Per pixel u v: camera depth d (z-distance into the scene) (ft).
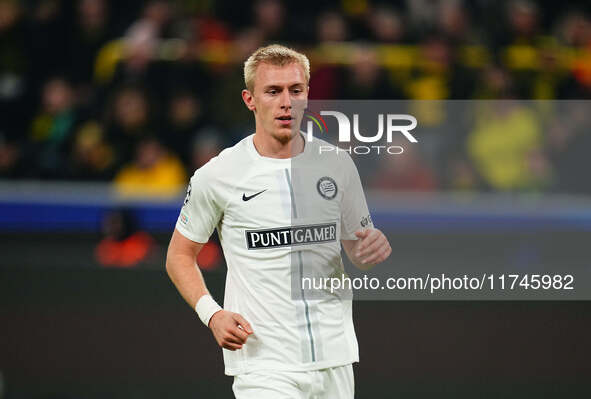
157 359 62.85
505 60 99.19
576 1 106.01
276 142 36.37
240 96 94.12
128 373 62.28
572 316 55.16
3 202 87.97
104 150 91.81
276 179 36.29
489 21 101.50
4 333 66.54
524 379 55.16
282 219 36.06
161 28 100.63
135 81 93.86
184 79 94.38
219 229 37.52
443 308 56.13
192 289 36.63
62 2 104.58
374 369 56.49
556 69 97.25
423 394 56.08
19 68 104.12
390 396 56.34
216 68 95.66
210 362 61.05
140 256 83.10
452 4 100.99
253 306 36.01
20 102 102.58
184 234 37.37
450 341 55.98
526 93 95.91
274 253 36.04
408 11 102.73
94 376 62.95
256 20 102.53
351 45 99.45
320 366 35.94
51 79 103.71
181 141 92.38
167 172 91.09
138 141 92.07
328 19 100.22
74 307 66.59
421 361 56.18
